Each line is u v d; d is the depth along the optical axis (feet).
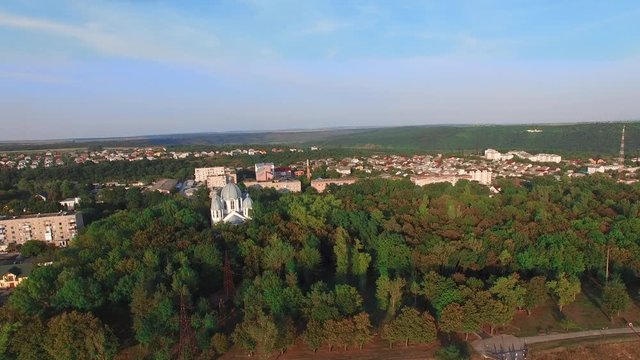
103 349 483.51
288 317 535.60
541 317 611.88
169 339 512.22
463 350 534.78
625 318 605.73
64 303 564.30
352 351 532.32
